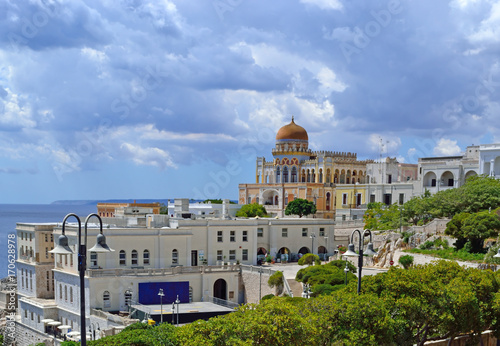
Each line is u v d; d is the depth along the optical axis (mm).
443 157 150875
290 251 110938
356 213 162250
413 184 153375
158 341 46000
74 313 87188
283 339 37281
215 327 38188
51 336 87312
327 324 41062
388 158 183625
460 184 139000
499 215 92812
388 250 100750
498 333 51000
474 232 84938
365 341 40312
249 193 195000
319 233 113625
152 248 96250
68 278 90062
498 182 108625
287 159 198250
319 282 81250
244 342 36188
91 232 89562
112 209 166250
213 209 143375
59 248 33750
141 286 89562
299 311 42844
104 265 91375
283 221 110000
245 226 105375
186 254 99312
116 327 73062
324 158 188250
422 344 47250
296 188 179875
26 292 103125
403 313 44281
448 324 45531
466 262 82188
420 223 109750
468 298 45844
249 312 39469
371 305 41938
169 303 91375
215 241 102750
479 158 131375
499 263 76438
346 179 194625
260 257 107375
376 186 165250
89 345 46625
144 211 134875
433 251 89750
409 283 45844
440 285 46250
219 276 96312
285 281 86625
